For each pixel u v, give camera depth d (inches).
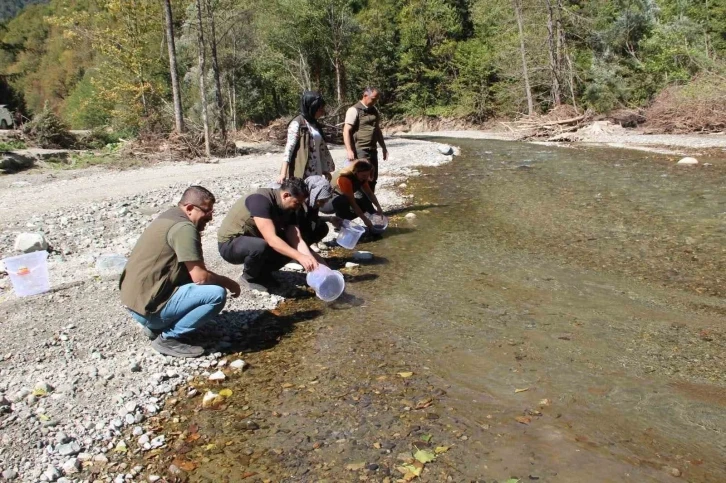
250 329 187.5
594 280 219.8
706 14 1015.6
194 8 908.6
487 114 1347.2
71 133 772.6
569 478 112.7
